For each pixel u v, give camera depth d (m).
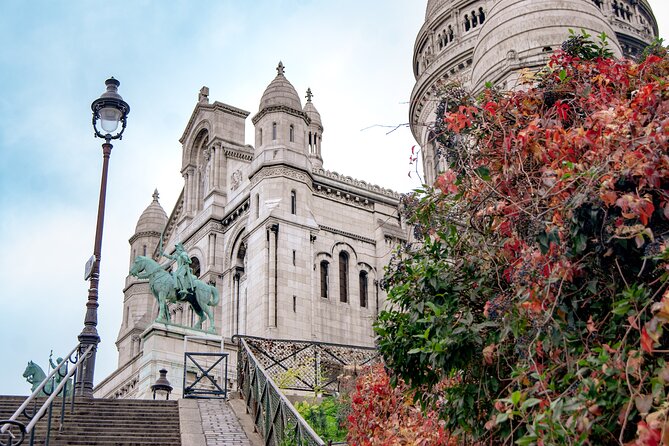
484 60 44.44
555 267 8.74
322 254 49.09
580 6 44.06
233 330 48.56
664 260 8.02
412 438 12.45
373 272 50.84
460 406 10.36
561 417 8.27
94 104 22.39
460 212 11.62
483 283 10.81
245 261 49.00
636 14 69.69
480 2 68.12
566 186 8.80
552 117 11.41
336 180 51.59
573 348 8.80
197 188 58.06
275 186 48.12
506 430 9.65
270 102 50.25
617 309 7.78
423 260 11.31
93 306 20.23
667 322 7.38
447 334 10.16
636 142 8.57
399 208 12.45
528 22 43.59
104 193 21.75
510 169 10.41
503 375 10.37
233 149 55.69
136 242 62.88
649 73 10.87
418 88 67.12
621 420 7.61
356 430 14.09
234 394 20.14
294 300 45.44
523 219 10.01
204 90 59.97
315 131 66.81
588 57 12.45
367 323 49.31
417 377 11.12
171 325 34.78
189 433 16.48
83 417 17.11
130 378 35.97
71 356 17.19
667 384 7.25
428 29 70.69
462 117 11.27
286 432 14.16
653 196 8.51
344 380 21.11
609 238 8.27
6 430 11.23
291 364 23.48
